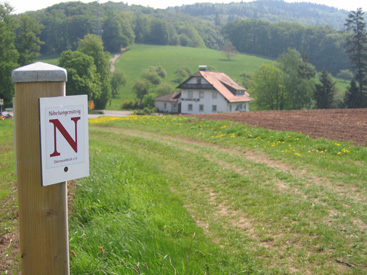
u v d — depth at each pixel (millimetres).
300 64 62438
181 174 9727
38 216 2129
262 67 61375
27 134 2049
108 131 19906
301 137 12750
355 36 63000
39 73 2004
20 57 63531
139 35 171125
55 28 133875
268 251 4930
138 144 15039
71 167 2197
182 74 107000
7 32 53844
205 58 137000
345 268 4336
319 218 5801
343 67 119125
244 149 12422
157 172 9680
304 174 8578
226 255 4797
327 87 59531
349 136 12477
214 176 9117
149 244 4625
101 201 6270
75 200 6430
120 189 6859
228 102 61219
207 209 6910
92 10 148250
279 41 156250
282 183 8000
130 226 5023
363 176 7910
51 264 2180
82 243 4512
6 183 8922
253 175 8805
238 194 7594
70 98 2141
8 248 4922
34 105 2035
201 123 18703
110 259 4117
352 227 5336
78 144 2215
